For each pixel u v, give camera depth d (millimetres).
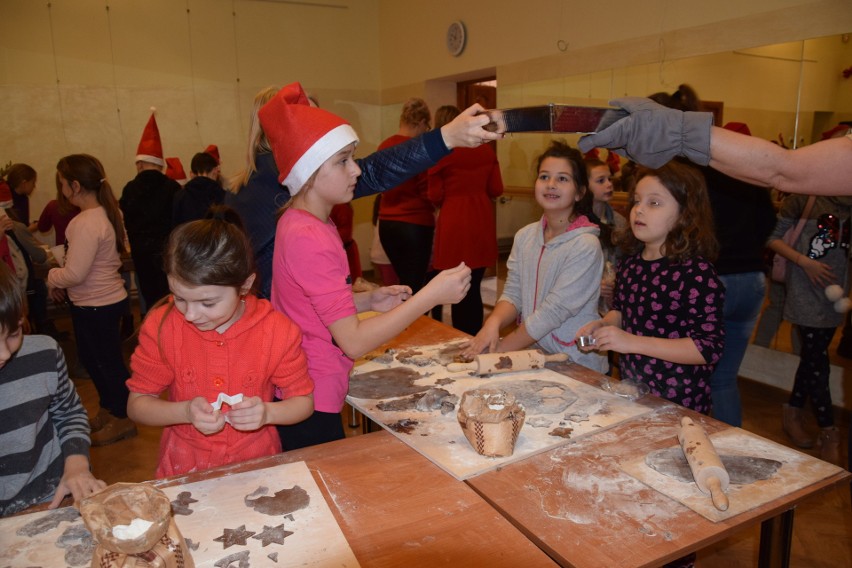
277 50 6055
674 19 3297
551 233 1911
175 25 5594
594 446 1168
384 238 3787
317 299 1222
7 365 1159
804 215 2566
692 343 1489
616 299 1822
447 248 3459
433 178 3387
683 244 1599
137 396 1220
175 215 3270
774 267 2812
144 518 797
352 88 6465
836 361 2941
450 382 1522
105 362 2824
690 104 2123
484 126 1409
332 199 1288
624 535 903
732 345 2182
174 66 5648
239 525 934
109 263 2746
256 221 1542
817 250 2514
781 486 1007
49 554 878
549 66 4199
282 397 1299
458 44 5117
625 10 3566
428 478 1077
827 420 2600
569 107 1165
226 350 1218
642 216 1624
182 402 1136
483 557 860
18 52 5074
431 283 1259
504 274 5176
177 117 5723
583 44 3900
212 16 5730
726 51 3053
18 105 5125
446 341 1864
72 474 1113
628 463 1100
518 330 1812
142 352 1238
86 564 855
